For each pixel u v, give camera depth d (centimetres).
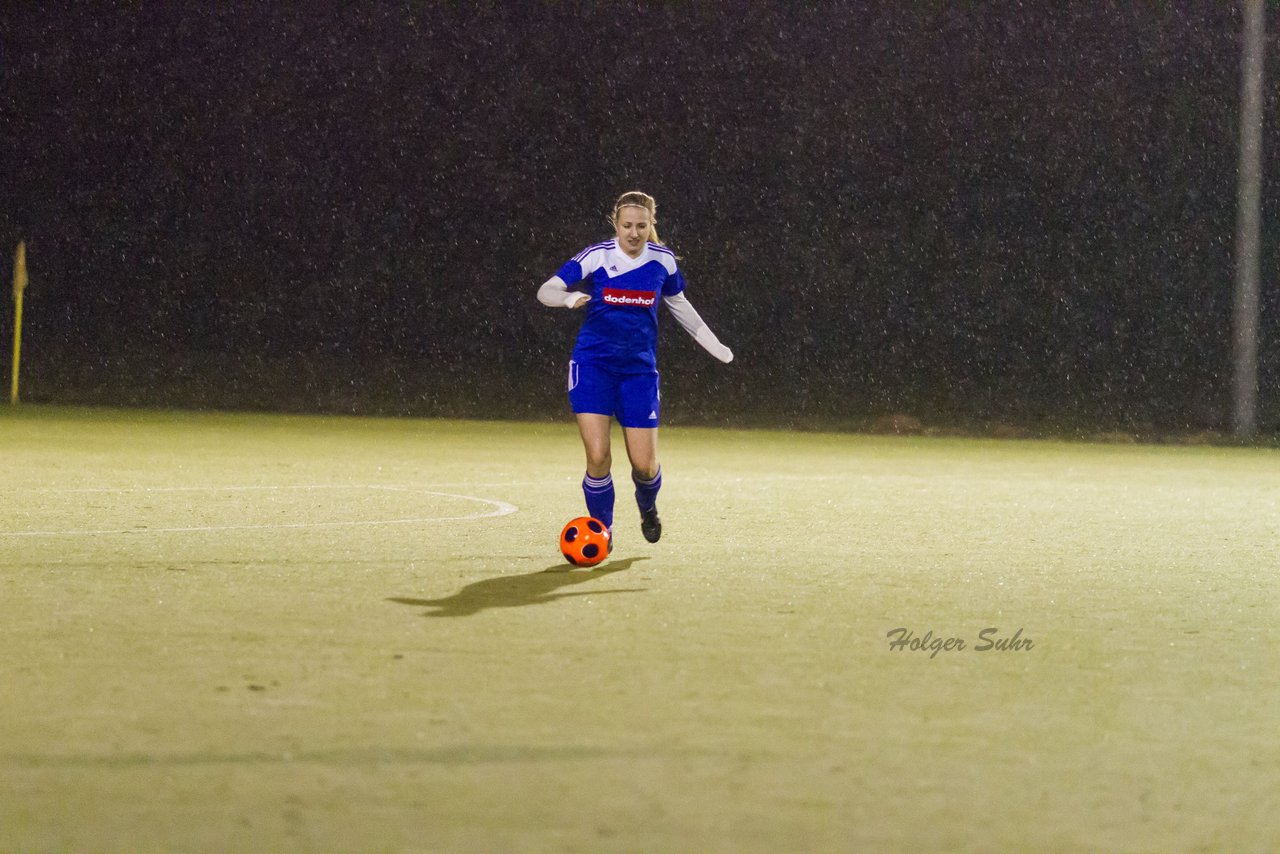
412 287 11794
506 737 1703
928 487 5756
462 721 1777
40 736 1678
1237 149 11112
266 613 2525
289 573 3022
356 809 1427
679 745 1680
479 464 6384
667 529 4034
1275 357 11150
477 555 3372
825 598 2819
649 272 3212
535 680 2017
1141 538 4094
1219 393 11094
